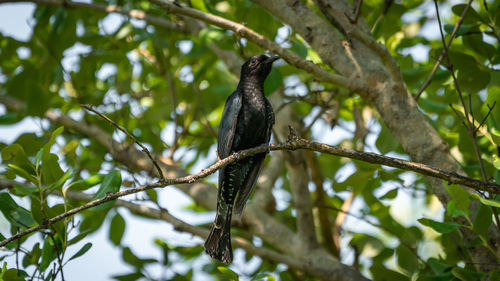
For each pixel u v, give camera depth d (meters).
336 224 13.15
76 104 13.44
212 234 9.34
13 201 8.66
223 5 12.97
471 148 9.88
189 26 12.99
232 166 10.38
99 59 13.20
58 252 7.87
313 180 13.17
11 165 7.79
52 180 8.30
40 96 11.62
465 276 8.32
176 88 14.26
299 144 7.51
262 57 11.05
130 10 11.78
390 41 12.73
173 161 12.62
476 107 10.11
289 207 13.96
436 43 12.88
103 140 12.64
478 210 7.79
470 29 10.03
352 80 9.29
